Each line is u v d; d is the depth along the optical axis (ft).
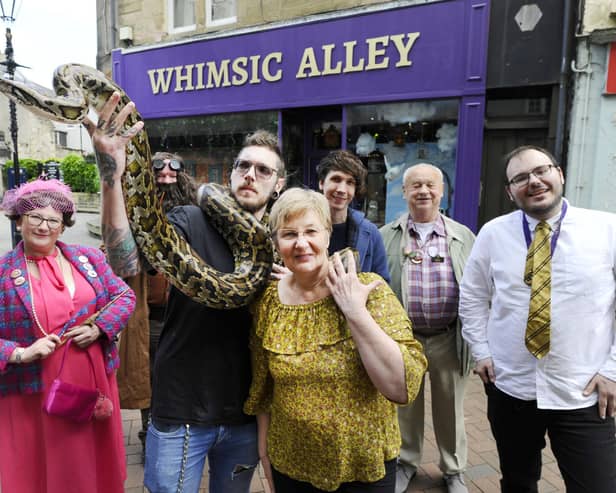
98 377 8.39
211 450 7.63
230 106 28.02
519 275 8.40
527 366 8.35
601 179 19.49
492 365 9.00
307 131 27.84
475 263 9.39
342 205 10.62
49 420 7.89
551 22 19.45
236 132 28.37
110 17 31.76
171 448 6.81
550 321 7.89
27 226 8.30
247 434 7.38
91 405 7.94
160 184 12.03
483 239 9.25
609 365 7.67
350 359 6.07
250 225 7.32
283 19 25.68
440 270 10.99
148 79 30.73
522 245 8.52
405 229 11.51
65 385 7.68
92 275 8.95
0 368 7.63
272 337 6.34
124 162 6.24
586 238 7.89
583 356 7.80
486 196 22.33
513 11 20.06
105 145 6.02
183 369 6.88
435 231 11.31
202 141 29.81
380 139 24.04
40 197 8.29
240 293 6.70
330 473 6.21
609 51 18.69
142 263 7.11
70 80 7.32
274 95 26.50
